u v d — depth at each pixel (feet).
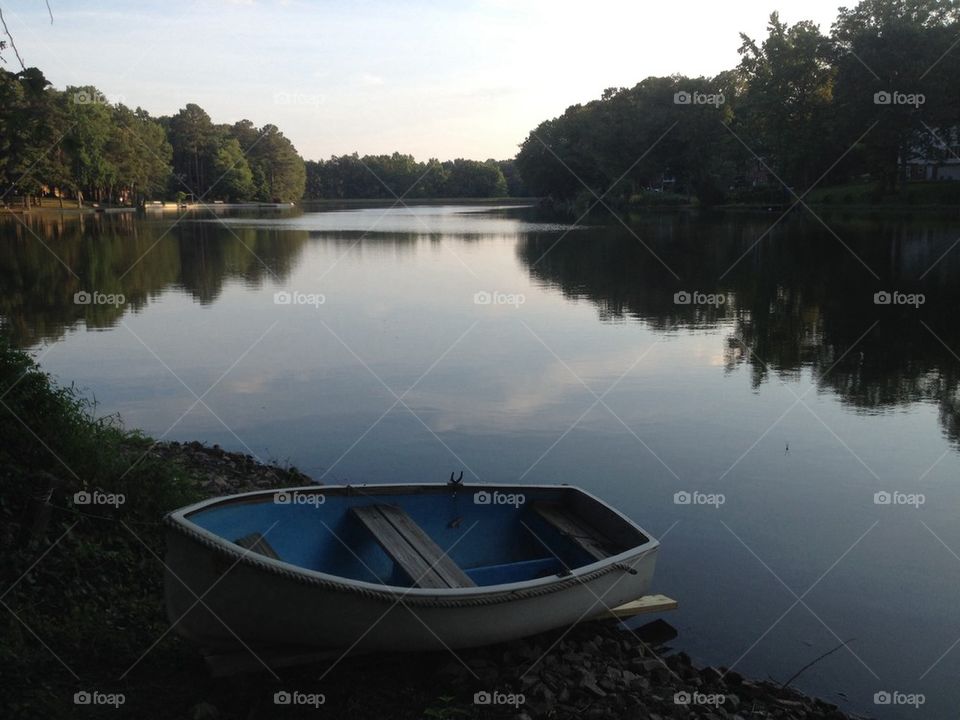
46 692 16.52
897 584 24.56
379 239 161.79
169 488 25.86
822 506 30.25
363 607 17.40
